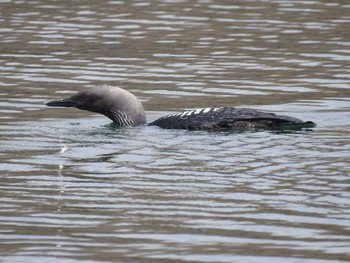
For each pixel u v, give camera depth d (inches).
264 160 975.6
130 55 1544.0
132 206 842.2
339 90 1337.4
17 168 971.3
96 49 1579.7
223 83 1386.6
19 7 1867.6
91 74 1439.5
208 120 1123.3
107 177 932.6
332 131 1097.4
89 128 1163.9
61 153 1028.5
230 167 952.9
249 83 1384.1
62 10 1849.2
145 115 1192.2
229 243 748.0
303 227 780.6
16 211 832.9
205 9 1850.4
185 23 1743.4
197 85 1379.2
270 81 1392.7
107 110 1192.8
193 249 736.3
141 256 723.4
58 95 1328.7
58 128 1162.6
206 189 885.2
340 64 1475.1
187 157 996.6
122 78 1417.3
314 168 941.2
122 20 1769.2
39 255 729.0
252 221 796.6
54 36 1658.5
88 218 812.6
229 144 1045.2
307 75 1418.6
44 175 943.7
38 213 826.8
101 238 764.6
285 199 850.1
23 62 1505.9
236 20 1756.9
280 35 1649.9
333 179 904.3
